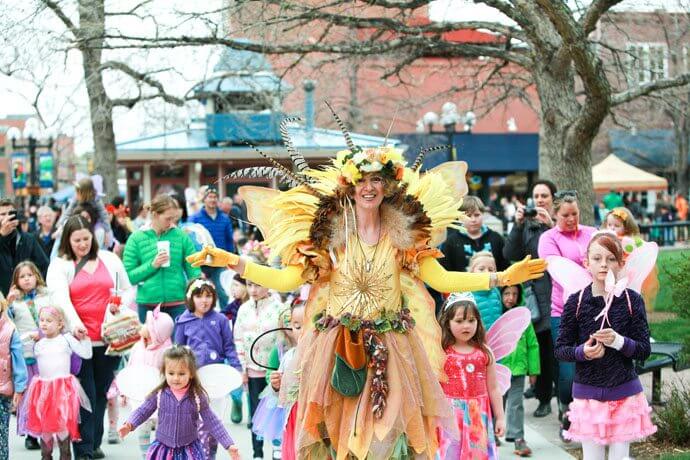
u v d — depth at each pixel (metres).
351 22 12.70
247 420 9.59
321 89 19.53
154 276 9.53
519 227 9.08
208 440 6.98
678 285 9.86
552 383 9.33
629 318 6.62
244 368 8.66
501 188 41.38
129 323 7.91
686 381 10.35
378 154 5.57
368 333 5.48
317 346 5.57
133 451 8.45
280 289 5.73
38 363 7.71
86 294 8.05
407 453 5.51
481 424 6.81
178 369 6.78
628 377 6.56
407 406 5.39
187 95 18.64
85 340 7.77
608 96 10.79
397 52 15.12
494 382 6.91
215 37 12.62
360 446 5.30
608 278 6.53
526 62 12.92
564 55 11.66
